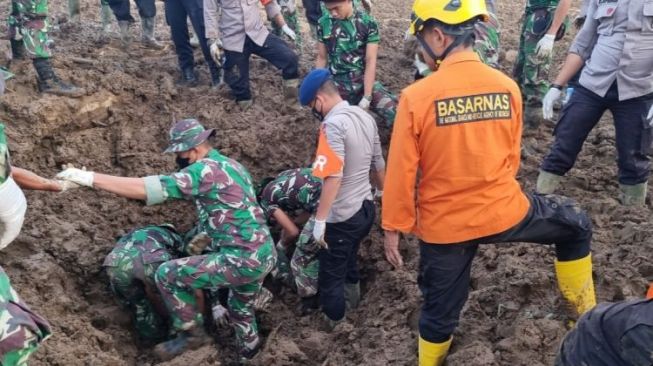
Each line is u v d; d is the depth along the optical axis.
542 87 6.25
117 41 7.90
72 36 7.89
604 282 4.11
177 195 4.30
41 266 4.64
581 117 4.73
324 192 4.30
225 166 4.53
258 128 6.41
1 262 4.66
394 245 3.44
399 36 8.59
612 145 5.95
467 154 3.14
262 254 4.56
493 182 3.21
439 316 3.47
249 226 4.54
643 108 4.62
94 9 9.38
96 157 6.03
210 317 5.37
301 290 5.16
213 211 4.50
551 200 3.48
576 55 4.84
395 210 3.28
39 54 5.89
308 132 6.44
